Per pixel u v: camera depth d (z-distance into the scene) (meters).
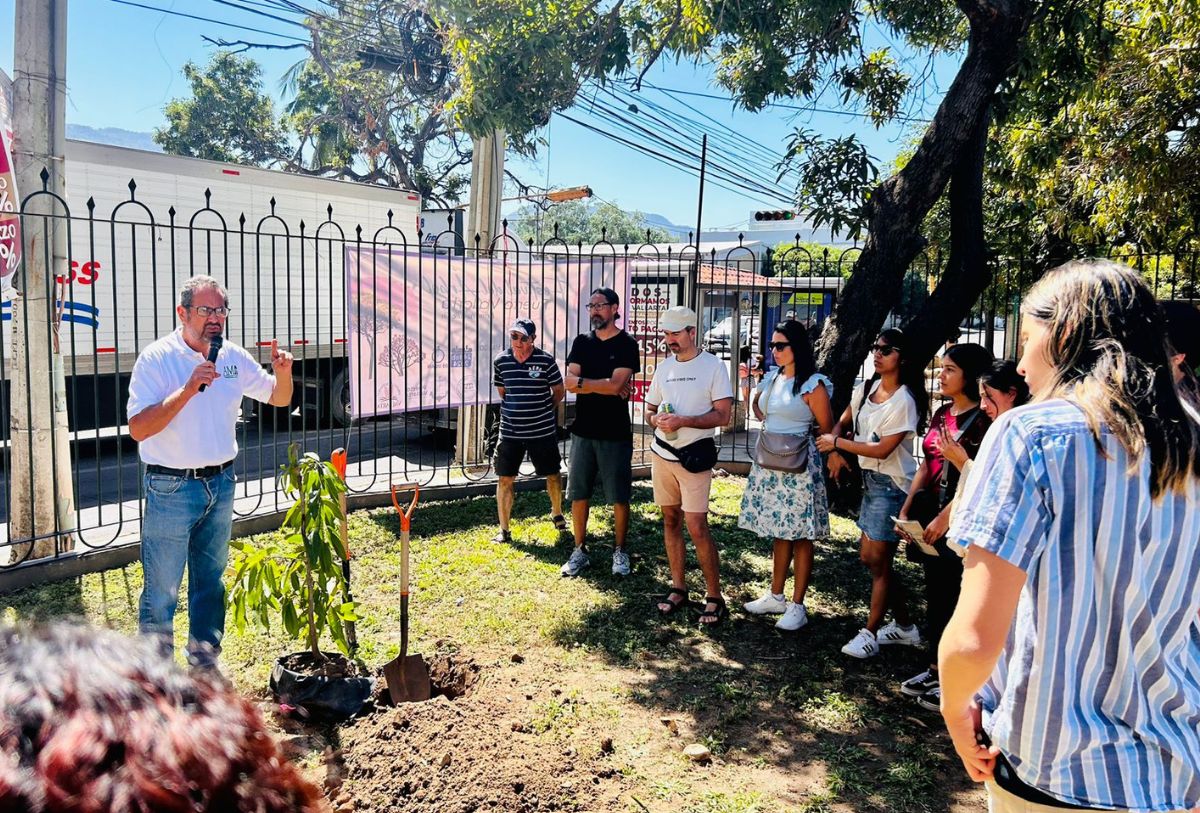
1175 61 7.93
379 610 5.29
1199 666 1.73
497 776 3.27
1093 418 1.64
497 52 6.16
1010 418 1.73
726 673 4.58
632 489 8.80
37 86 5.38
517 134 6.60
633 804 3.32
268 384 4.39
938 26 8.16
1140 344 1.69
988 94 6.82
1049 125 9.23
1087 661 1.63
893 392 4.65
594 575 6.09
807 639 5.08
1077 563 1.62
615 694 4.29
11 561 5.47
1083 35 7.04
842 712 4.17
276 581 3.96
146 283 9.76
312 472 3.96
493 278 8.37
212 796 0.61
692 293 9.74
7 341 7.96
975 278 7.41
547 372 6.73
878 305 7.25
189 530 4.04
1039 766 1.67
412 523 7.21
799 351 4.95
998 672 1.82
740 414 12.08
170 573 4.00
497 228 9.00
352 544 6.55
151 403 3.87
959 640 1.65
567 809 3.22
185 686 0.69
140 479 5.84
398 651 4.66
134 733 0.61
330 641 4.63
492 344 8.45
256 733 0.70
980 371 4.06
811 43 7.83
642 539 7.00
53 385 5.62
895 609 4.98
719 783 3.52
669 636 5.07
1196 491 1.64
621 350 6.07
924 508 4.37
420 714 3.66
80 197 9.05
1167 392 1.65
